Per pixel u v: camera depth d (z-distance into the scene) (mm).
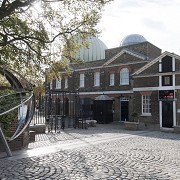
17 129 12477
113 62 34844
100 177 7902
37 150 12508
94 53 47000
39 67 19297
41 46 18594
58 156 11008
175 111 24984
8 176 7980
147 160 10328
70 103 39219
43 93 20781
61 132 20859
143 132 22016
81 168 8969
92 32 19312
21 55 18859
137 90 28031
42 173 8328
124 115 32812
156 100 26484
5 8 15938
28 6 16828
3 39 17438
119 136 18547
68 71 21031
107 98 33000
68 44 19250
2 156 11031
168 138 18047
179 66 24969
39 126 19812
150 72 27062
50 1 17391
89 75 38250
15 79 15773
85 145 14156
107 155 11258
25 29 17531
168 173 8438
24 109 13531
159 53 35875
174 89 25109
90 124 26891
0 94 12734
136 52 33156
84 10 18562
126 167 9148
